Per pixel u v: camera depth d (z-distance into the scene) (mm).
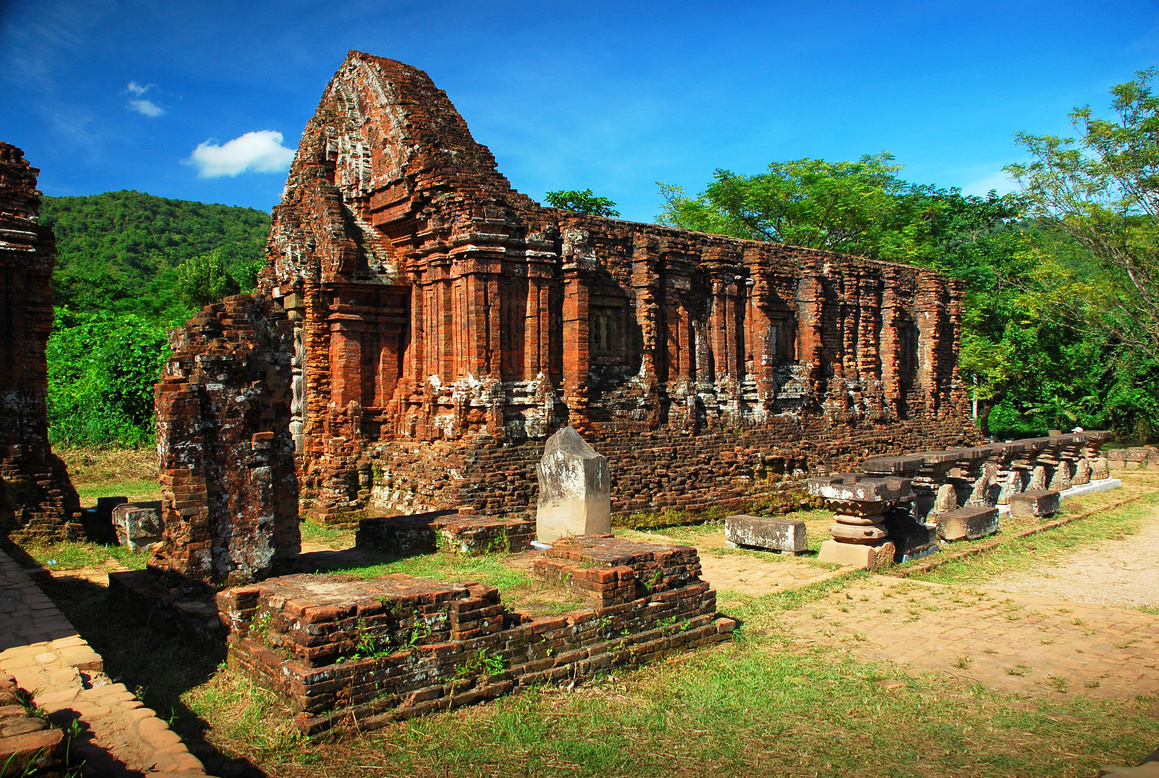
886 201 37562
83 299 45656
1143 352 34906
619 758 5992
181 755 5266
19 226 13008
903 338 26453
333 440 16141
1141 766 5578
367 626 6508
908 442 25219
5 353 12852
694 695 7273
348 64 17656
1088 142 31000
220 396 8898
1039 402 37062
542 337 15953
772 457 19859
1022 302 34094
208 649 7578
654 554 8812
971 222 43312
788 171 38938
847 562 12719
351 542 14039
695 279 19469
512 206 15773
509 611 7949
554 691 7191
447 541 12109
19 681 6312
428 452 15289
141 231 89438
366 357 16656
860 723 6781
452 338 15734
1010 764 6027
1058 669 8180
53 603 8602
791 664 8180
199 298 47062
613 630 8047
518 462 15125
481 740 6164
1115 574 12922
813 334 22219
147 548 12516
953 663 8336
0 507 12461
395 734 6156
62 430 23484
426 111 16156
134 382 25406
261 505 9133
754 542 14008
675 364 18766
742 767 5945
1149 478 26453
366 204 17188
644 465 17266
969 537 15102
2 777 4238
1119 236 31469
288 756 5766
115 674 7254
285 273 17312
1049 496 18312
